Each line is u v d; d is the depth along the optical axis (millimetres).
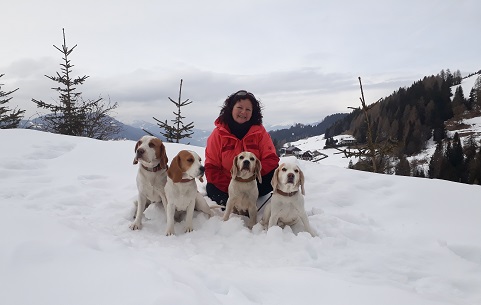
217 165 2562
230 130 2529
